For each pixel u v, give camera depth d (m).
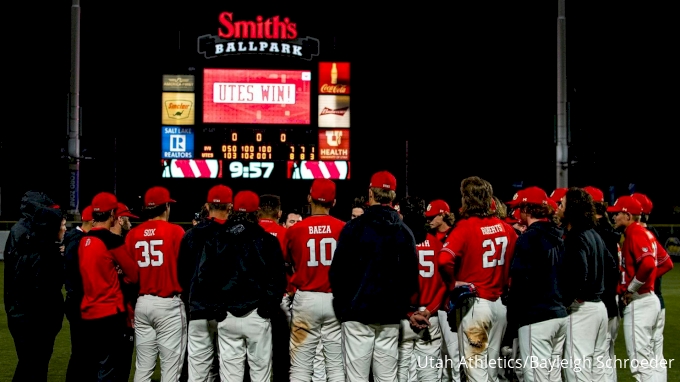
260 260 5.09
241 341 5.17
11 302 5.67
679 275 17.50
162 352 5.52
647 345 5.79
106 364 5.32
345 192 27.81
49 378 6.97
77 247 5.50
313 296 5.34
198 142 27.27
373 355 5.05
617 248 5.75
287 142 27.48
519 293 4.91
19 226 5.71
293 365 5.45
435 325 5.45
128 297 5.66
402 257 4.90
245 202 5.20
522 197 5.18
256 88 27.39
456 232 5.02
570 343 5.09
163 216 5.59
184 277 5.26
